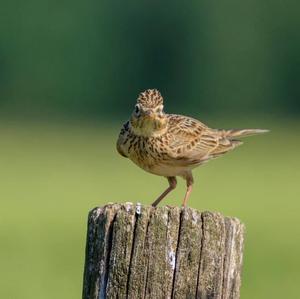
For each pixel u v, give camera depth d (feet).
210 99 152.76
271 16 152.97
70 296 44.16
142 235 19.62
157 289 19.57
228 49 152.76
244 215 74.02
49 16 147.02
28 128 136.15
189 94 153.28
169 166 31.04
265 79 152.56
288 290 46.60
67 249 58.39
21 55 146.92
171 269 19.60
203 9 152.97
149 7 150.61
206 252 19.66
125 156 31.78
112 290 19.63
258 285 47.98
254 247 60.54
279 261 55.42
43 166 106.32
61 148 120.88
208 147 32.19
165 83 152.46
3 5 146.00
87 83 148.77
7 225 69.10
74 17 147.64
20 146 122.01
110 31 148.97
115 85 149.79
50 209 77.00
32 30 146.92
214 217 19.76
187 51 152.25
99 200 80.48
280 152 119.44
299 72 152.25
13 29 146.72
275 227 68.54
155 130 30.32
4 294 44.55
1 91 147.43
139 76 150.71
